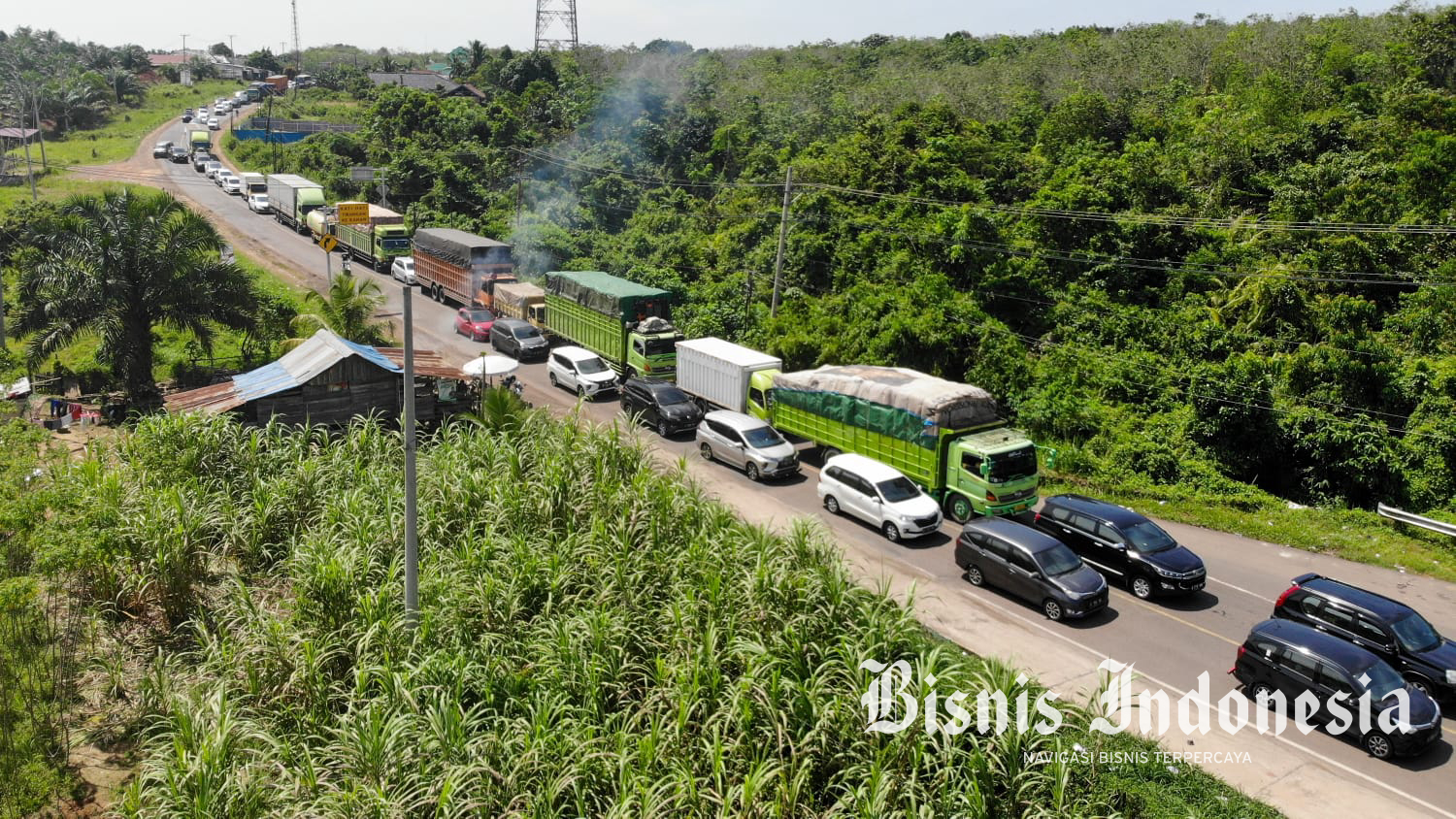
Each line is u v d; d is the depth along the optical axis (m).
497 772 10.91
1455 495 24.44
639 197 51.84
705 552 15.87
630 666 13.21
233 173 70.25
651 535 16.67
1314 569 20.55
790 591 14.48
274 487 18.48
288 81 123.00
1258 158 40.16
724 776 11.28
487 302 41.28
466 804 10.36
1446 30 47.62
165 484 18.77
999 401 29.78
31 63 108.06
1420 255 33.88
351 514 17.34
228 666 13.30
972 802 10.95
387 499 18.00
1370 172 36.84
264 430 21.83
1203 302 33.34
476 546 16.66
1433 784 13.22
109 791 12.20
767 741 11.71
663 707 12.34
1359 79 48.66
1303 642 14.71
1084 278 35.28
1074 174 39.84
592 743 11.49
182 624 14.91
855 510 22.41
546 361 37.28
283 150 75.44
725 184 47.62
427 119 65.19
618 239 47.62
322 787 11.03
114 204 30.30
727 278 40.28
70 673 14.45
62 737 13.09
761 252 40.38
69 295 29.38
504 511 17.56
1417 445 25.20
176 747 11.34
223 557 17.12
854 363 30.95
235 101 102.31
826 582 14.74
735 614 14.10
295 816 10.30
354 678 13.11
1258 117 43.53
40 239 34.28
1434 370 27.84
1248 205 38.91
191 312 30.83
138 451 20.05
